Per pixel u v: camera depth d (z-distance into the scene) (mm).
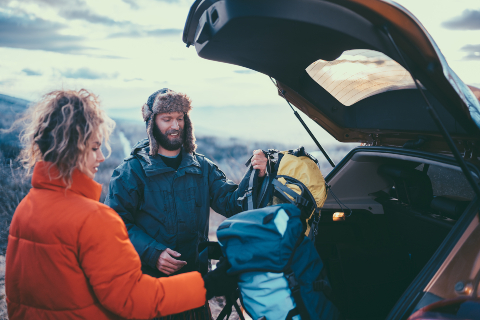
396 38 1109
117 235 1015
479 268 1202
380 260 2062
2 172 5254
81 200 1004
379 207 2340
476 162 1416
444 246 1271
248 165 1644
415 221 2043
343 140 2244
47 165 992
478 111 1263
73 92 1024
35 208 997
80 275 986
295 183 1453
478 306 1176
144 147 1726
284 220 1211
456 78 1208
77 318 996
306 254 1234
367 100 1956
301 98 1935
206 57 1406
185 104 1627
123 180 1607
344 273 2029
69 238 952
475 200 1283
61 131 962
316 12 1074
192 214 1672
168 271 1504
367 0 1022
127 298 1003
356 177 2422
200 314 1560
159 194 1625
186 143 1738
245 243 1156
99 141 1054
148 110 1626
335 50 1354
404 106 1697
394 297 2004
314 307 1119
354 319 2004
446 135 1157
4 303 2979
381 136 2174
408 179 2119
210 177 1822
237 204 1590
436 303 1178
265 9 1033
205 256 1329
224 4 1059
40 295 986
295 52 1425
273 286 1113
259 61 1515
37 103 1016
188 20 1269
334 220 2307
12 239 1053
